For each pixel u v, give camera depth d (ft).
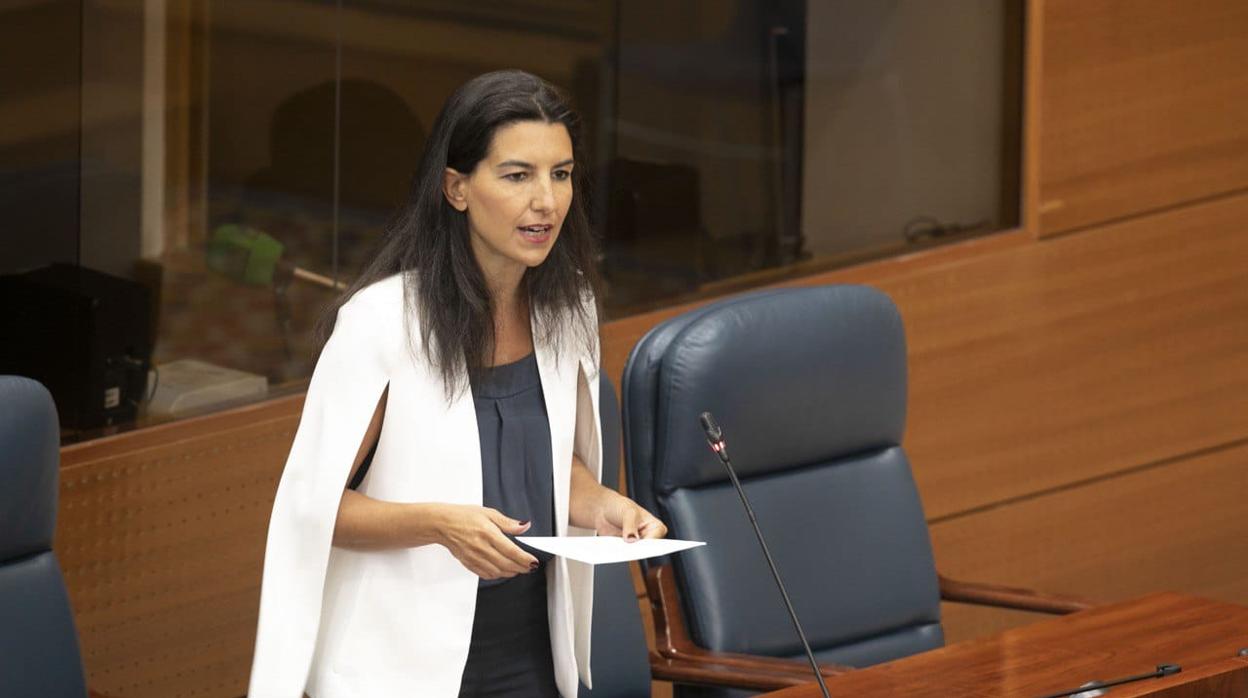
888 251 45.44
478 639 25.05
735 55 42.29
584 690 31.45
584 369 25.88
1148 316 50.01
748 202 43.11
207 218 36.14
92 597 35.58
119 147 34.96
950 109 45.75
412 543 23.71
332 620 24.70
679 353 32.04
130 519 35.83
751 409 32.55
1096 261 48.75
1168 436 51.06
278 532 24.29
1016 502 48.62
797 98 43.37
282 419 37.37
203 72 35.60
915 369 46.09
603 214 41.01
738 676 30.58
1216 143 50.34
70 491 35.04
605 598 31.76
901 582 34.35
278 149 36.70
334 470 23.85
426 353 24.02
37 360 34.73
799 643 33.35
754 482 33.30
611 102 40.75
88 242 34.96
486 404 24.93
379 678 24.49
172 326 36.09
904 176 45.34
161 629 36.52
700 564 32.32
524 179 23.67
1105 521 50.34
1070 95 47.47
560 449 25.30
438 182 24.06
